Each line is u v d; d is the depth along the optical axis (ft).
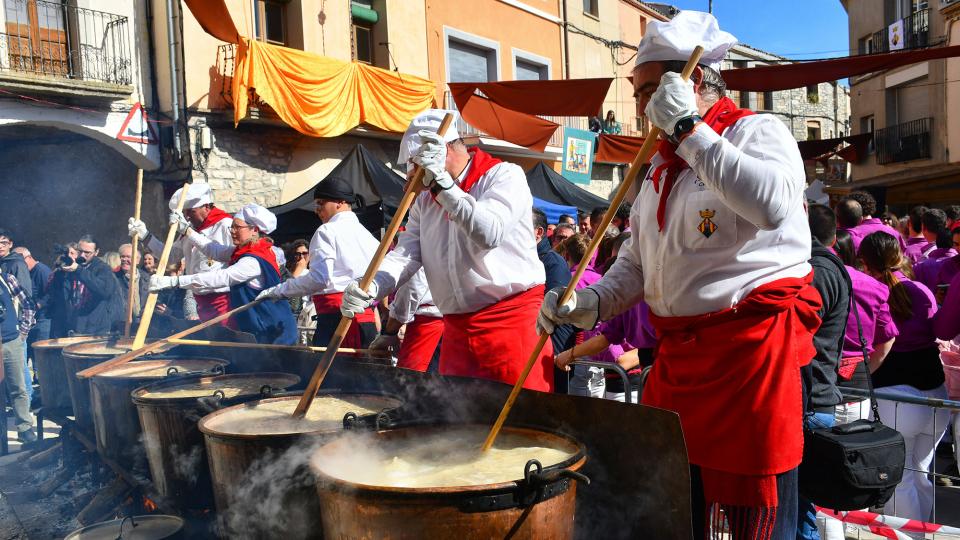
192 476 8.02
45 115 30.99
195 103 35.19
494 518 4.80
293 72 36.22
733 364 5.73
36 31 31.01
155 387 9.15
